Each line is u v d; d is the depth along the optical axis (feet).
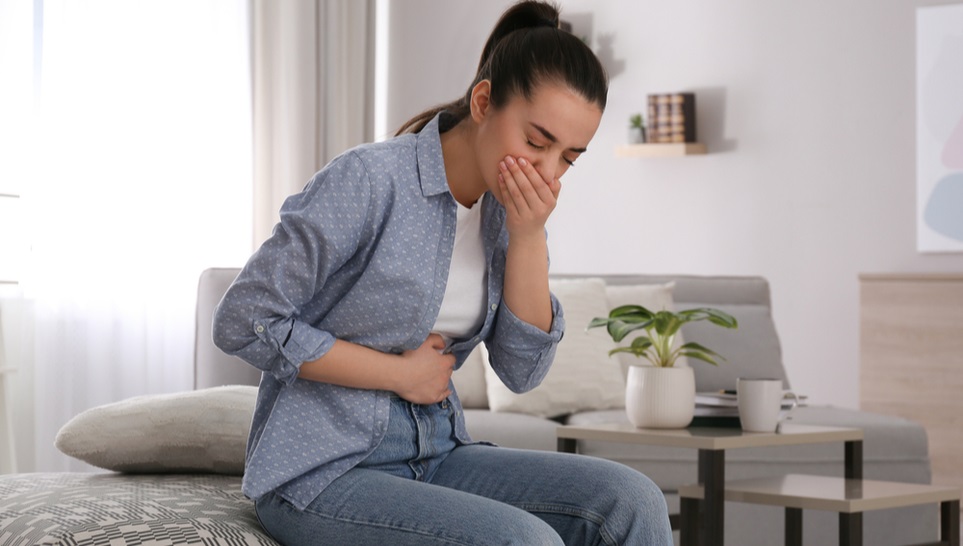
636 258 16.96
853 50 15.93
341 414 4.54
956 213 15.38
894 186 15.74
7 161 11.32
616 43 17.04
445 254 4.64
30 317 11.57
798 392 16.14
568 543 4.70
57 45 11.73
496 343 5.11
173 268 12.96
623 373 11.21
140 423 6.00
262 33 14.29
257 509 4.72
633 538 4.56
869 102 15.85
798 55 16.17
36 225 11.51
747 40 16.39
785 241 16.21
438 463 4.99
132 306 12.45
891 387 14.17
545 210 4.62
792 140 16.20
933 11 15.52
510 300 4.93
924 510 10.30
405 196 4.53
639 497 4.62
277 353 4.35
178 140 13.05
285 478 4.41
